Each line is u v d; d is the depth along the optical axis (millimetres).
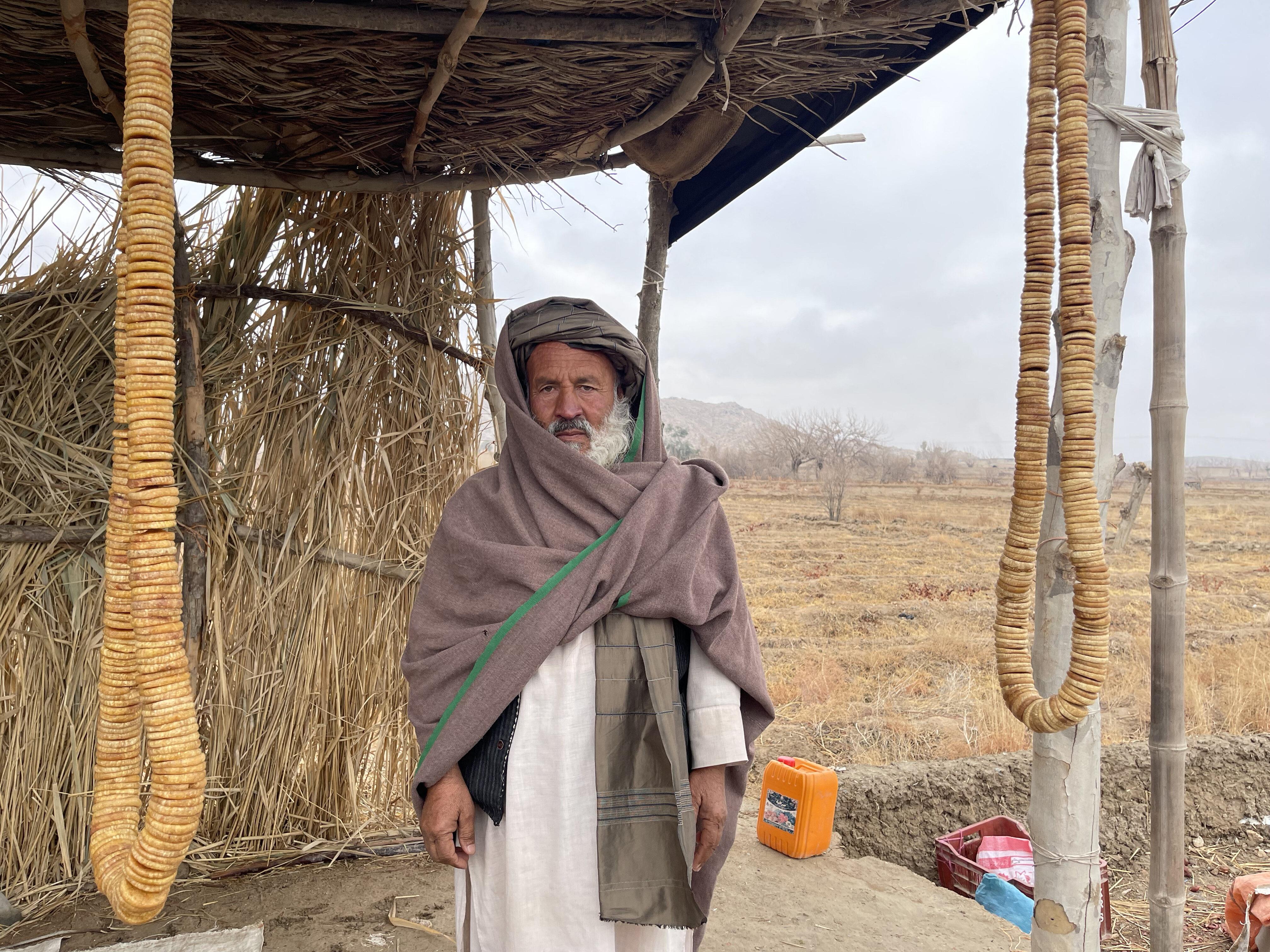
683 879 1643
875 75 2412
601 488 1862
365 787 3262
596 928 1646
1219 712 7020
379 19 1918
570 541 1836
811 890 3189
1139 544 20188
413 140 2469
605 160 2920
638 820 1664
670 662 1777
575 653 1756
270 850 3053
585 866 1659
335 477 3156
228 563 3049
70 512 2867
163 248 977
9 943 2516
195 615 2947
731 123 2578
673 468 1961
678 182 2963
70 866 2834
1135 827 4527
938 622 11586
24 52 2049
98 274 2965
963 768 4488
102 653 978
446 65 2045
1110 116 1795
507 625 1757
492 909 1697
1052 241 1424
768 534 23141
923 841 4266
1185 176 1806
